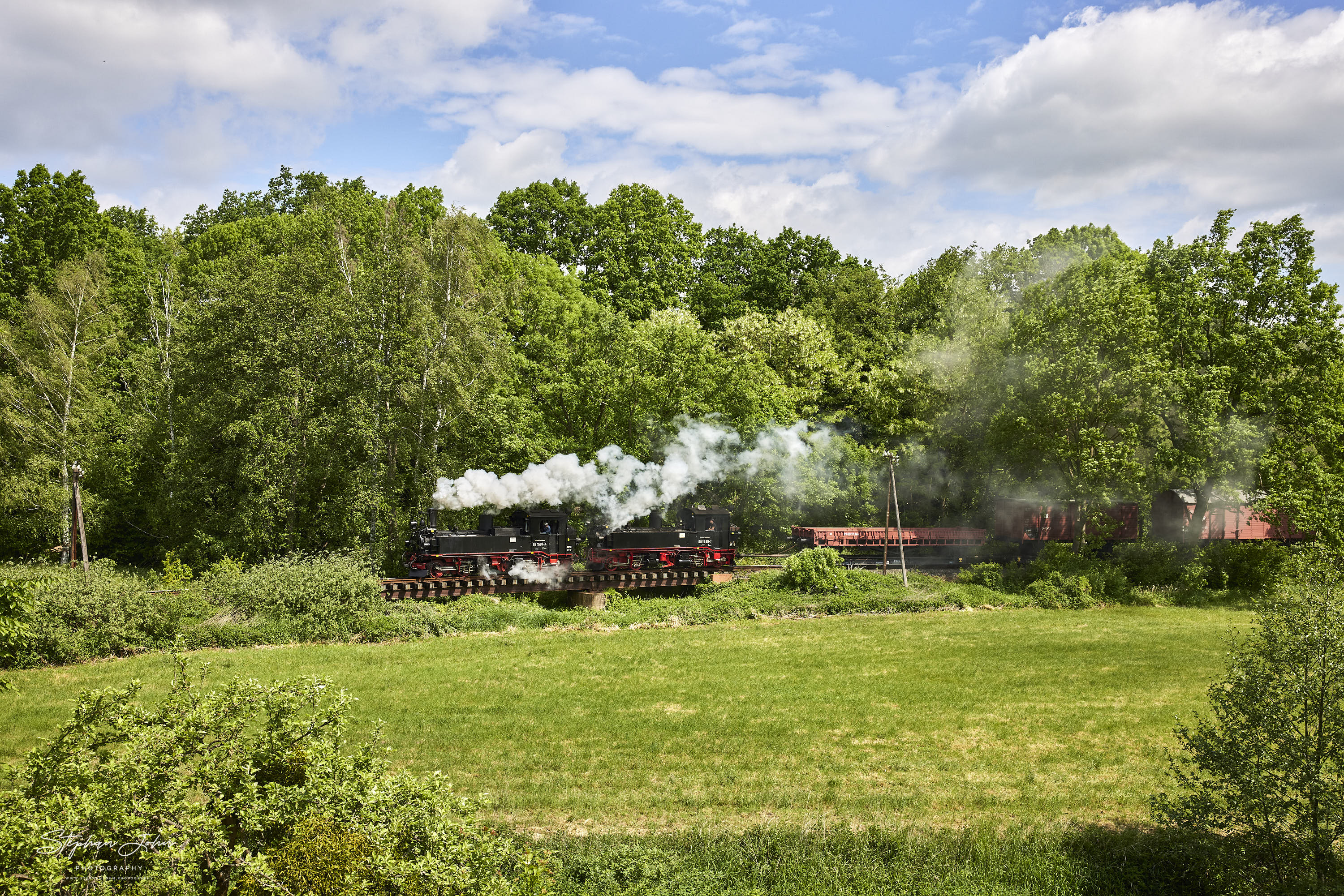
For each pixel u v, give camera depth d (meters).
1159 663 29.14
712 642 32.41
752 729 22.06
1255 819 13.73
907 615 38.41
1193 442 41.38
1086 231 66.12
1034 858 15.18
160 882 9.48
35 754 10.93
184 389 47.72
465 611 35.72
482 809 16.95
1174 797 17.70
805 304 72.00
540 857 14.51
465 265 42.78
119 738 11.34
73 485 35.31
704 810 17.14
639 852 15.05
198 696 11.69
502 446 44.91
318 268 44.72
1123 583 41.56
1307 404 41.44
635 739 21.27
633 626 35.72
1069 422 41.56
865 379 60.22
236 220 75.62
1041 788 18.25
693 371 50.56
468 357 42.31
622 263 70.31
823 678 27.05
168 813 10.24
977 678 27.05
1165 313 43.97
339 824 10.52
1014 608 40.06
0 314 49.09
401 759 19.67
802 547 48.19
